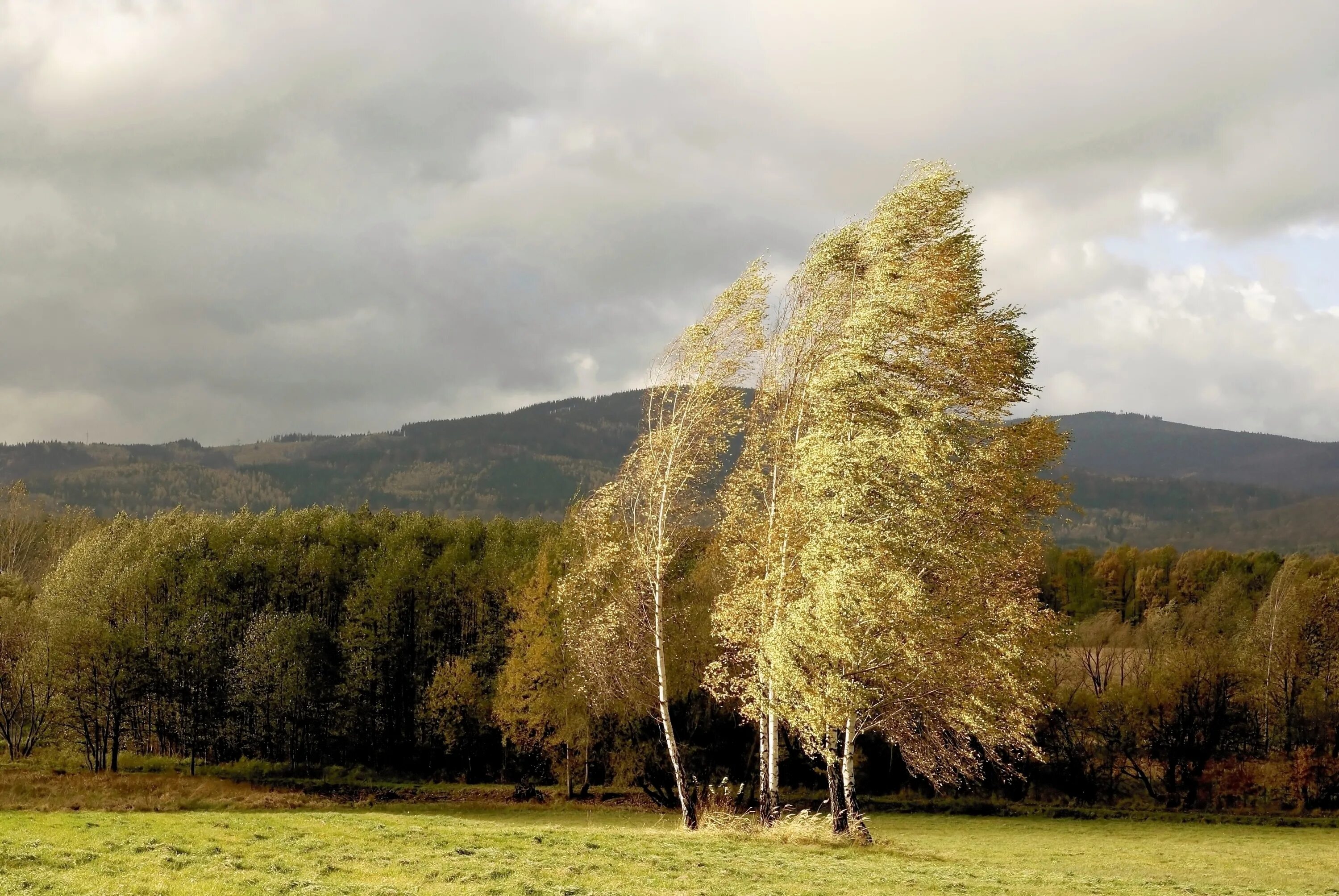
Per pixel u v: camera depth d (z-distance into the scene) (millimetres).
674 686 48656
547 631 56969
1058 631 32125
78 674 59844
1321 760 60781
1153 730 64375
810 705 27500
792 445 31719
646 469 34406
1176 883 24875
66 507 110000
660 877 18984
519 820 47469
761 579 32000
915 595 26219
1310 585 69500
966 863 26891
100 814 24562
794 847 26484
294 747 68750
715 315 33750
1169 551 111062
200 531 73500
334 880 16828
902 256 30891
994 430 29844
